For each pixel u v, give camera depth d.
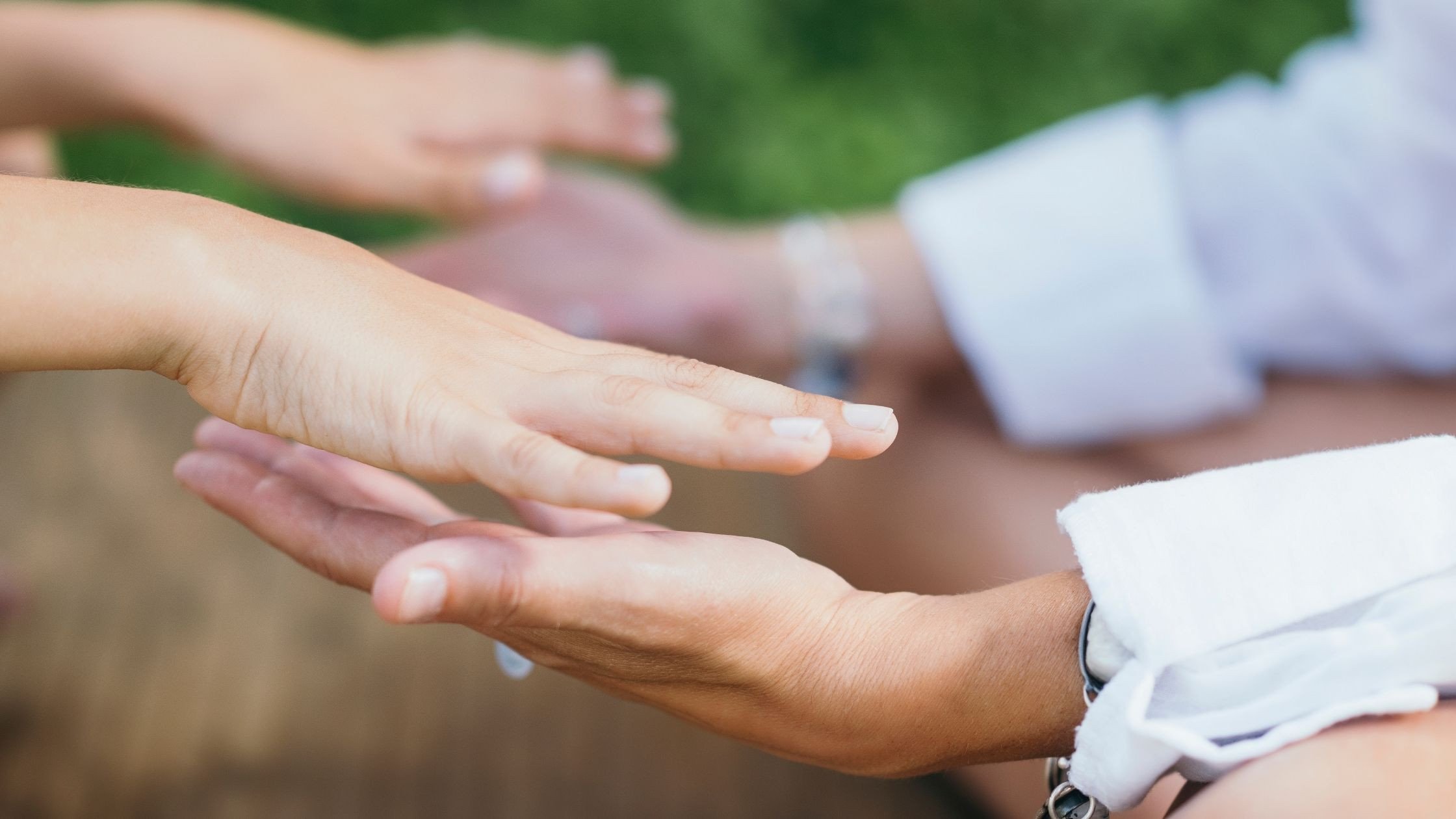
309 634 1.20
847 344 1.20
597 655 0.73
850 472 1.23
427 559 0.68
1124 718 0.71
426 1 1.68
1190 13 1.78
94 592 1.21
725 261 1.21
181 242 0.71
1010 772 1.02
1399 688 0.71
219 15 1.18
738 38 1.71
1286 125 1.15
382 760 1.09
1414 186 1.08
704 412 0.70
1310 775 0.70
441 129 1.17
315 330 0.70
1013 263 1.14
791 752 0.77
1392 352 1.14
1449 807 0.69
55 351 0.69
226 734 1.10
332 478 0.77
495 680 1.18
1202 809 0.71
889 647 0.74
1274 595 0.71
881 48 1.74
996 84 1.73
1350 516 0.72
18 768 1.05
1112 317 1.12
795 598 0.73
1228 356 1.15
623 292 1.19
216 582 1.24
